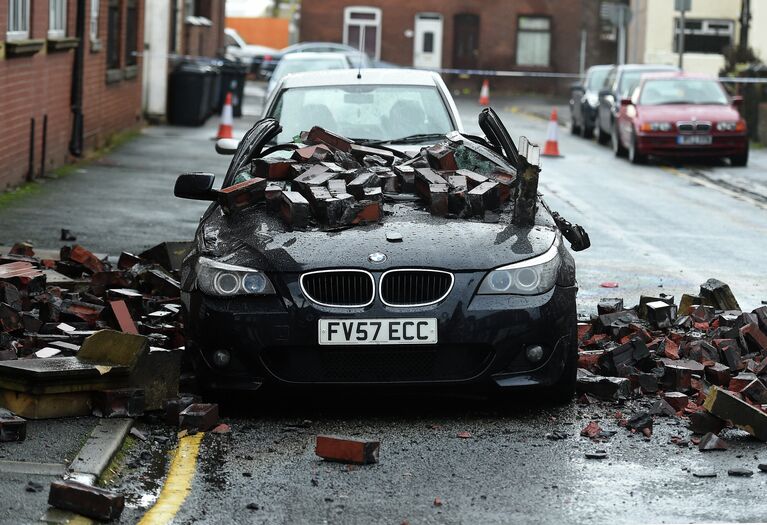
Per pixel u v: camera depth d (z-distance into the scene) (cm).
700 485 593
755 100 3112
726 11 4781
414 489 585
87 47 2227
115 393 679
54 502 537
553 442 666
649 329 889
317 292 695
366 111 1013
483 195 766
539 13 5672
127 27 2759
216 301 701
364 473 611
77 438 639
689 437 677
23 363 685
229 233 749
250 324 691
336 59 2731
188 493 575
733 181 2223
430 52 5753
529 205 752
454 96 5278
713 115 2531
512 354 696
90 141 2292
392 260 696
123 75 2655
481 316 690
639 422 686
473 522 539
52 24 1942
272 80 2675
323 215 742
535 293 701
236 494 576
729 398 671
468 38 5744
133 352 691
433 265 695
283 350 695
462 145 868
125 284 991
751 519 543
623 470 616
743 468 617
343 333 685
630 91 2803
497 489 586
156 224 1458
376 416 719
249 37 7144
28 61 1756
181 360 794
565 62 5691
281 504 562
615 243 1418
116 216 1509
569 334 714
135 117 2856
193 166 2159
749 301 1075
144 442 659
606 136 3086
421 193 793
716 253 1353
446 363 694
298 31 5800
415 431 688
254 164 827
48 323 851
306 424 697
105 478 595
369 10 5738
